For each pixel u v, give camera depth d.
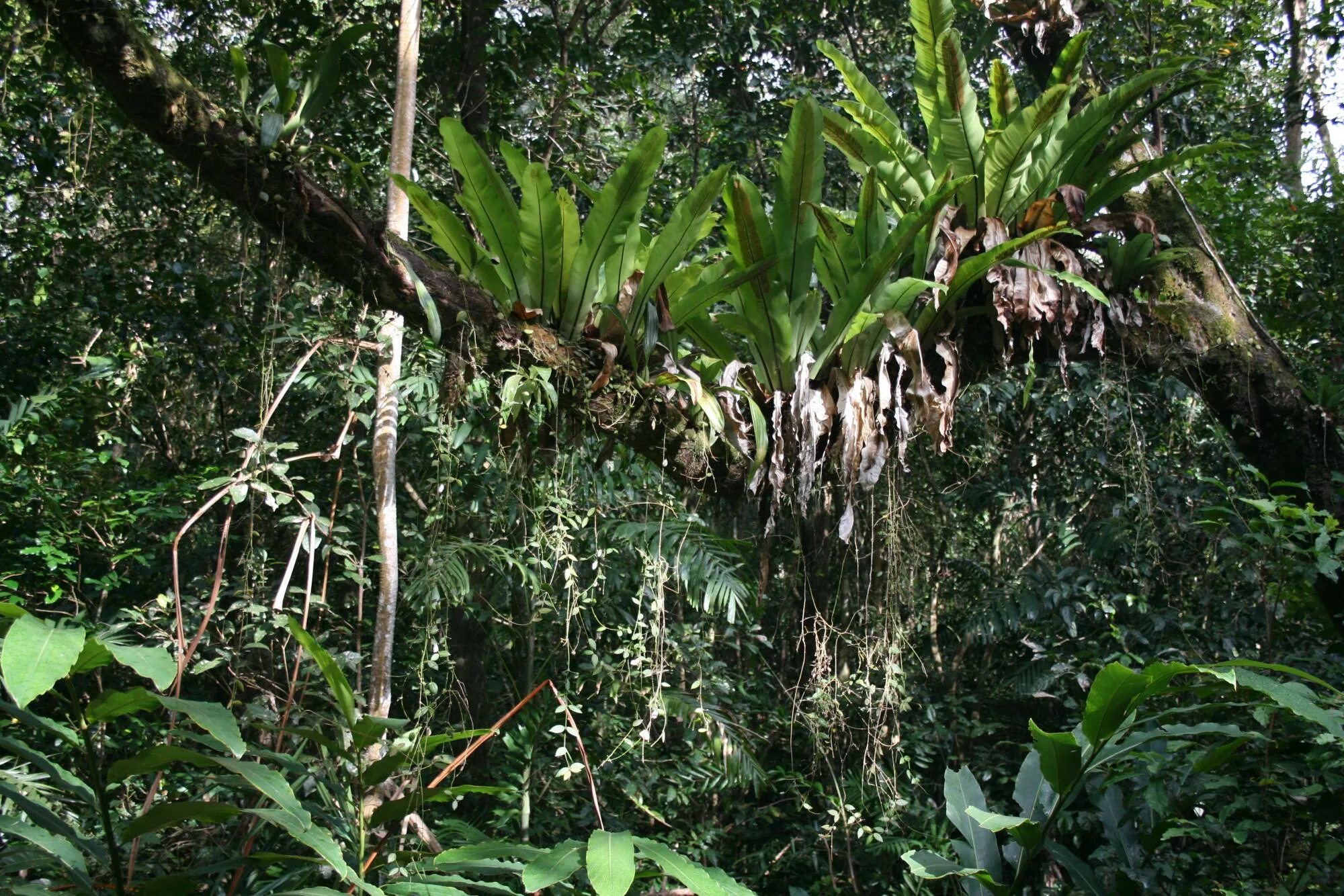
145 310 5.10
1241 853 3.27
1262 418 3.57
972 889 2.71
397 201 3.00
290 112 2.20
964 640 6.52
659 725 5.47
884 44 8.00
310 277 4.14
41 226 4.89
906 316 3.07
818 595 3.59
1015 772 6.00
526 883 1.79
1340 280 5.53
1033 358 3.28
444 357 3.59
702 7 6.98
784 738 5.96
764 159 7.25
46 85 4.61
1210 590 4.76
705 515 5.45
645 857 1.89
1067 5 3.85
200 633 2.53
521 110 5.86
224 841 2.90
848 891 5.36
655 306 2.63
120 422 5.38
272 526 4.82
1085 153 3.22
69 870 1.76
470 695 5.61
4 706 1.67
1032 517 6.00
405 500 5.28
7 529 4.29
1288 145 7.40
